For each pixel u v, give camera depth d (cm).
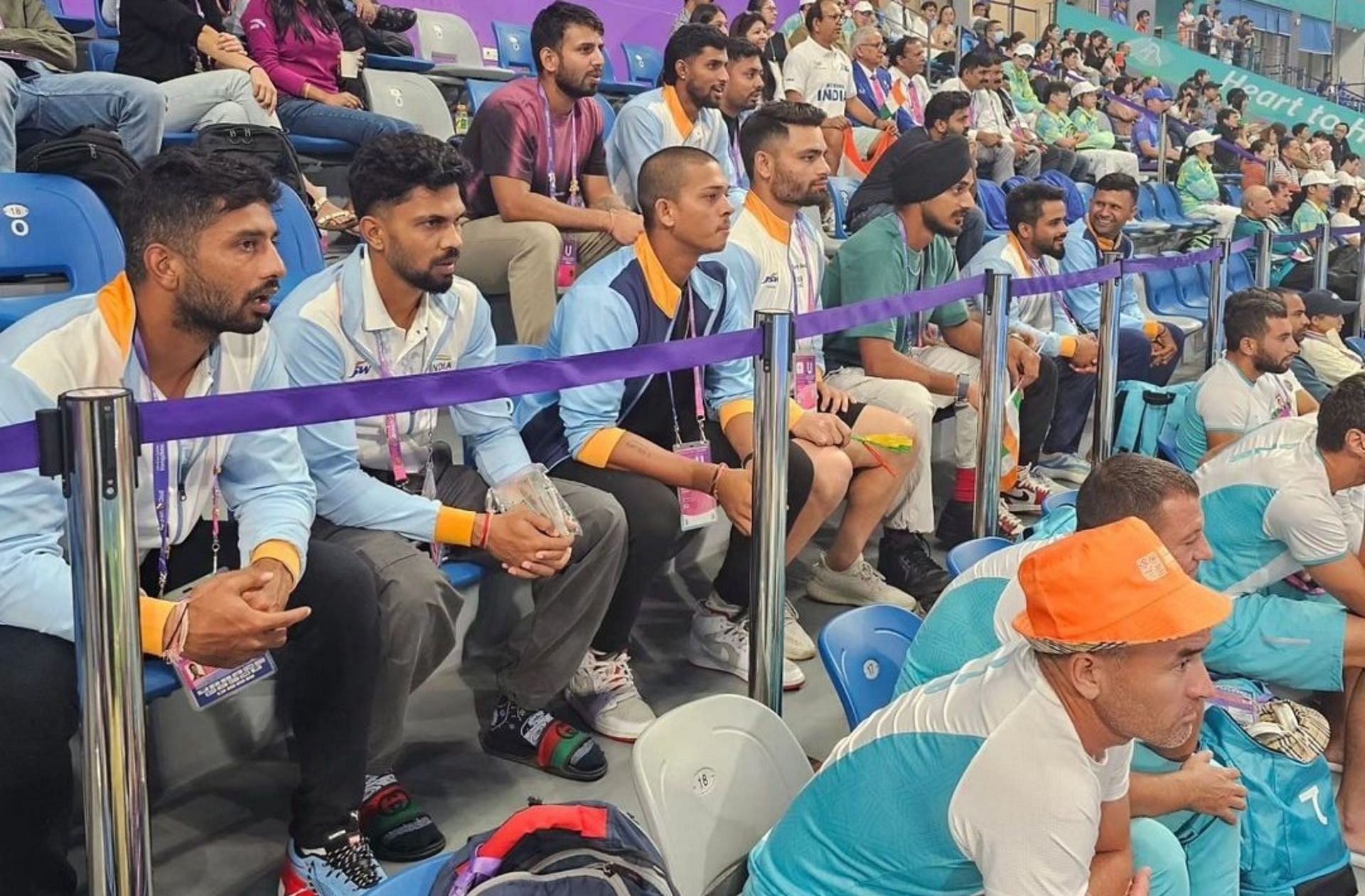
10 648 164
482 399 170
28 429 129
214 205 174
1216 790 184
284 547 189
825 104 700
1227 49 1492
